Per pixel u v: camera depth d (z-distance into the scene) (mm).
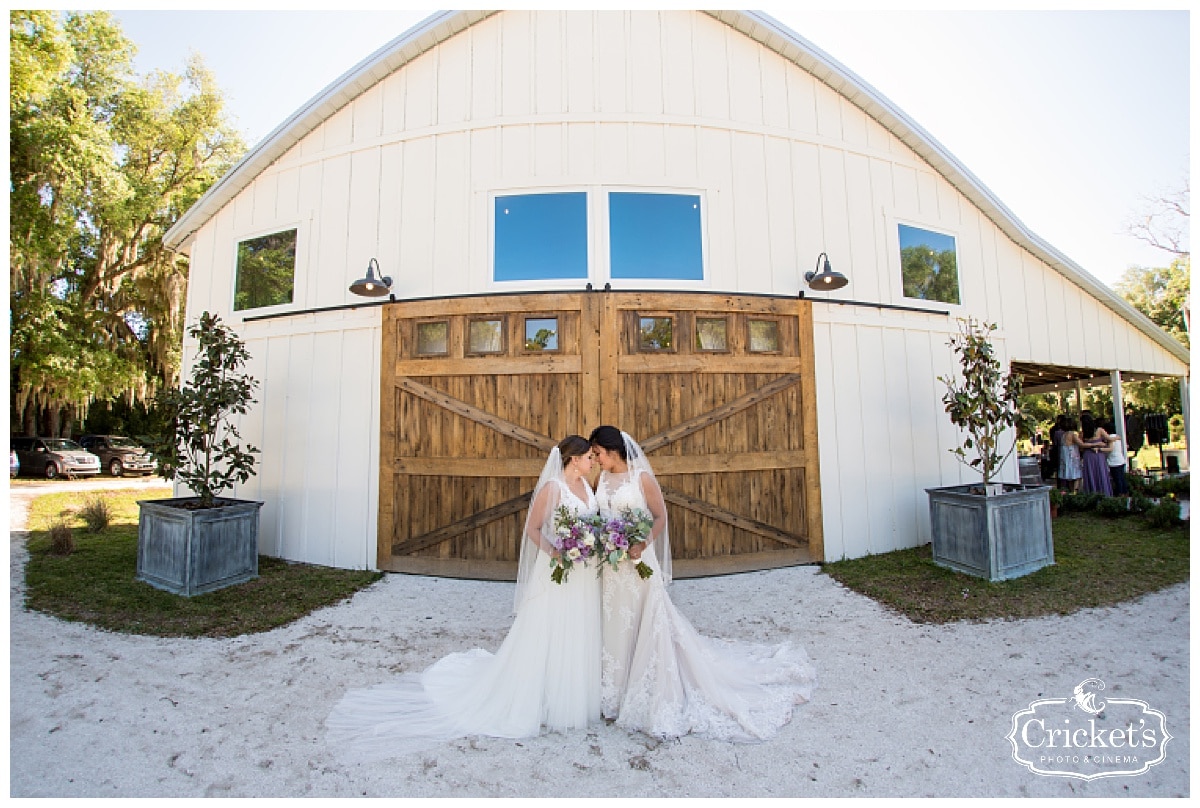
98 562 6492
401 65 6949
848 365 6719
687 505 5891
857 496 6566
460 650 4117
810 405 6379
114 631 4449
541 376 5953
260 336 7043
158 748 2807
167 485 15922
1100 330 9594
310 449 6602
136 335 19766
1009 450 7594
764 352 6320
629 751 2830
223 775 2584
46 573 6012
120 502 12000
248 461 6180
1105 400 24234
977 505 5508
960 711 3145
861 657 3898
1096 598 4867
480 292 6355
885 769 2627
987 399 5891
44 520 9492
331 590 5438
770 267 6676
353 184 6941
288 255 7207
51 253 15711
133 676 3650
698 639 3432
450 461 5992
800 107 7074
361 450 6355
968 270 7941
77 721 3066
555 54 6684
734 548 6012
